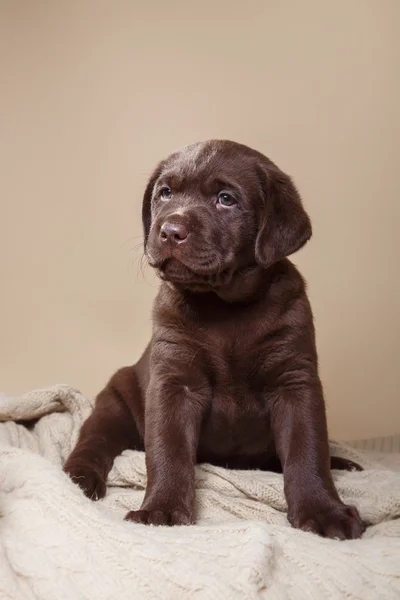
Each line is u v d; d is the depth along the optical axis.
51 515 0.56
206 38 1.34
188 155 0.73
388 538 0.60
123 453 0.81
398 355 1.32
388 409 1.32
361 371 1.33
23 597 0.50
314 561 0.54
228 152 0.72
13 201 1.37
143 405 0.84
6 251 1.38
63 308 1.37
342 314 1.33
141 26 1.34
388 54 1.32
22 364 1.38
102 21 1.35
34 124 1.37
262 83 1.33
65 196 1.36
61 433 0.86
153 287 1.34
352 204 1.33
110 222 1.35
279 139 1.33
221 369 0.72
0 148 1.37
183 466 0.68
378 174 1.32
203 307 0.71
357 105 1.32
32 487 0.59
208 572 0.51
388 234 1.32
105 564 0.52
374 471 0.77
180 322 0.72
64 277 1.37
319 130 1.33
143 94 1.35
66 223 1.36
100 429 0.83
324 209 1.33
